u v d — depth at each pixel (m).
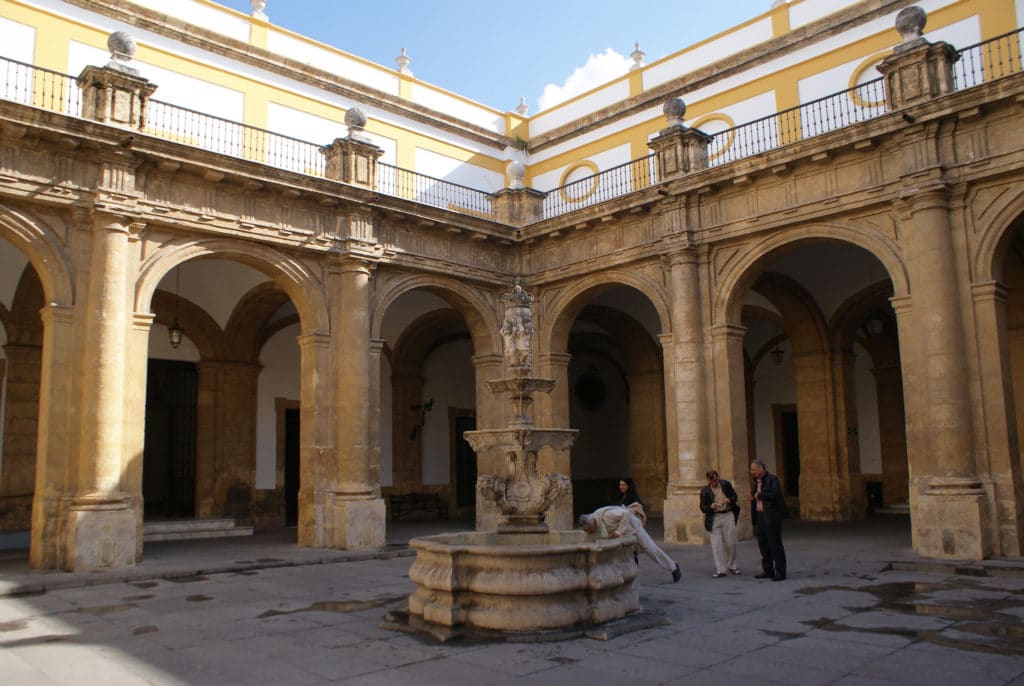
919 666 6.16
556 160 23.78
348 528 15.37
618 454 28.56
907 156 13.66
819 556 13.01
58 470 12.70
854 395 21.20
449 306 22.94
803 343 21.22
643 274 17.77
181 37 17.66
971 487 12.53
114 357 13.09
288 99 19.38
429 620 7.59
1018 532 12.23
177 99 17.44
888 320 22.73
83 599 9.95
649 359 24.22
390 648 6.96
